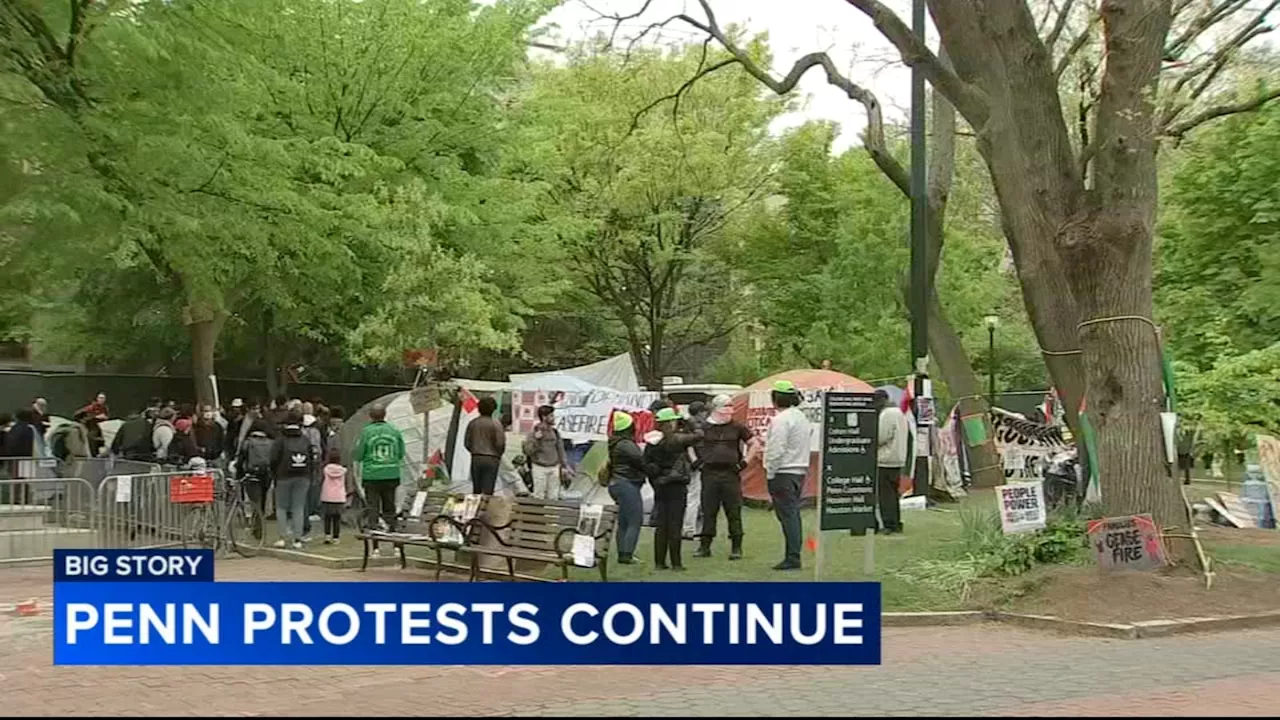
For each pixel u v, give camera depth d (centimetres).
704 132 3234
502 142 2695
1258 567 1323
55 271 1984
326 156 2228
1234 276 2786
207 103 1830
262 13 1959
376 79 2445
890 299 3256
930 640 1042
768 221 3550
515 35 2664
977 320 3553
